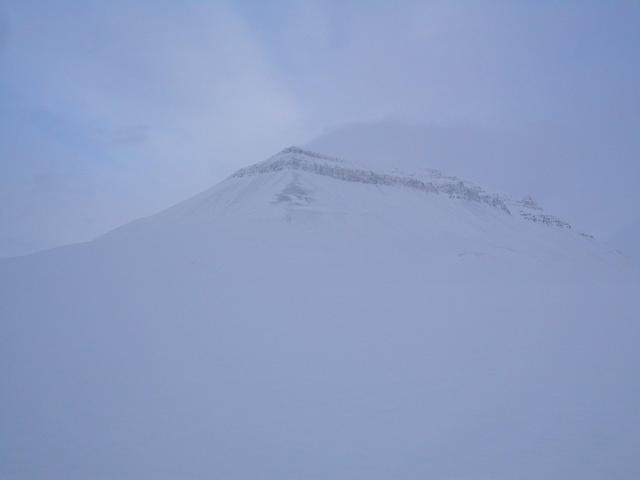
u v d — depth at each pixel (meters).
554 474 9.12
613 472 9.20
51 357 17.59
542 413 12.05
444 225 106.50
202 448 10.20
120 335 21.59
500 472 9.19
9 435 10.87
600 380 14.77
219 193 106.25
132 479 8.98
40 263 57.47
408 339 20.84
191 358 17.48
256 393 13.58
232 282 51.81
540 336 21.64
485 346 19.47
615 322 25.80
